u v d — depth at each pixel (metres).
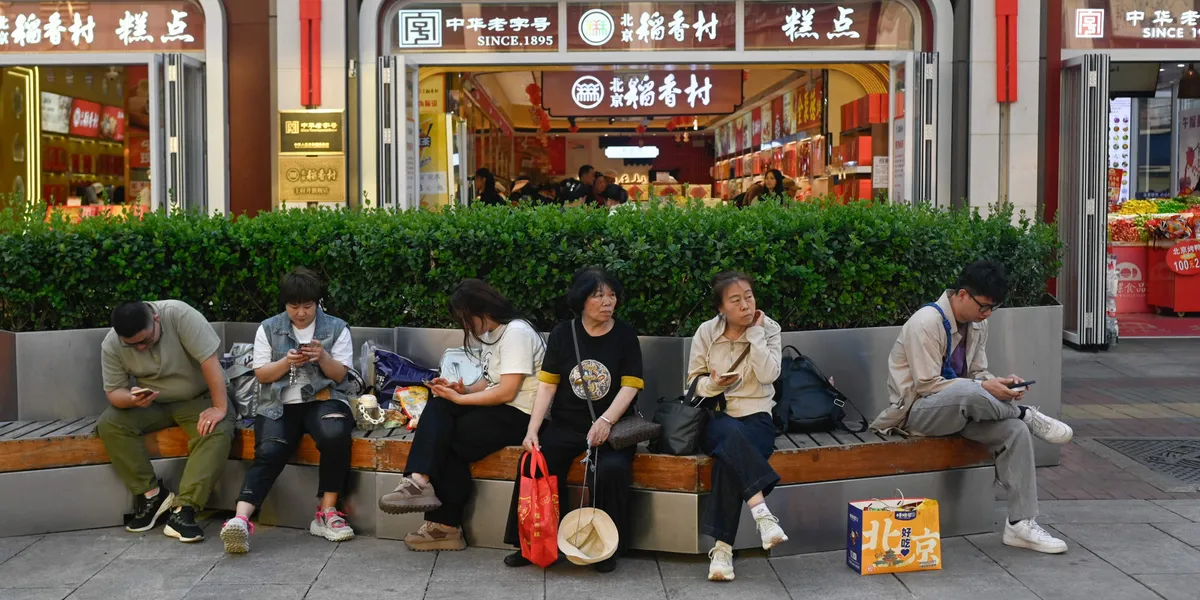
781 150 12.13
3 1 9.59
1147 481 5.81
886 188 9.70
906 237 5.62
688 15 9.41
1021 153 9.23
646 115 9.85
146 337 4.95
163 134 9.30
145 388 5.13
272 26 9.36
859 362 5.62
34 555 4.79
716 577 4.43
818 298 5.57
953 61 9.27
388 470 5.01
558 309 5.25
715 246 5.42
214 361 5.14
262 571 4.57
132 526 5.12
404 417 5.29
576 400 4.70
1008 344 6.05
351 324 5.92
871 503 4.58
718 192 13.53
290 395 5.04
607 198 10.93
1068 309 10.08
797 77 11.23
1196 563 4.57
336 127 9.14
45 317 5.83
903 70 9.28
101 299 5.89
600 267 4.89
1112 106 14.12
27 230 5.80
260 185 9.48
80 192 10.62
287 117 9.16
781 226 5.52
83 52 9.60
